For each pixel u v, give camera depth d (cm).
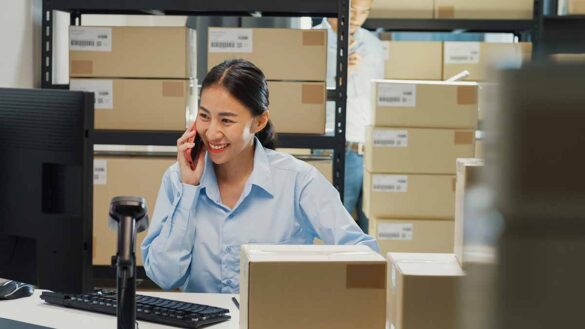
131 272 123
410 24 379
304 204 195
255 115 188
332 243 192
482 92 51
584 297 49
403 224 288
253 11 266
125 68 260
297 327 123
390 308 136
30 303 166
